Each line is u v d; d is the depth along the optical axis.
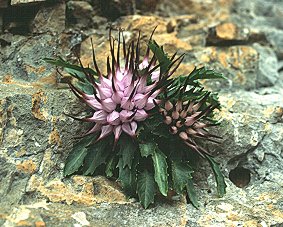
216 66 0.35
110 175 0.26
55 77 0.30
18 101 0.26
